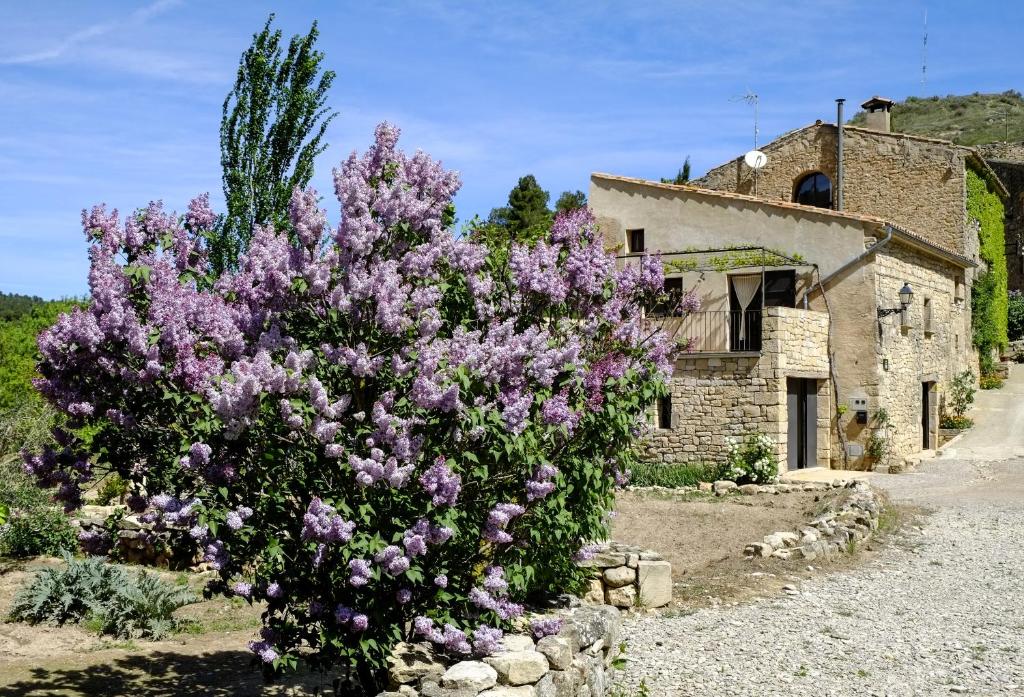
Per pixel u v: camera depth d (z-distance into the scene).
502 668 5.28
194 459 4.91
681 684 7.00
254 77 14.77
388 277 5.25
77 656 7.60
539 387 5.90
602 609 7.04
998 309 30.92
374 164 5.84
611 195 23.77
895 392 21.91
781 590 10.23
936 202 26.36
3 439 11.95
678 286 22.89
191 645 8.10
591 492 6.66
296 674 7.12
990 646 8.23
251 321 5.48
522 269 6.81
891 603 9.78
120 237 5.62
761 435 19.64
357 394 5.39
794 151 27.94
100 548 6.00
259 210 14.57
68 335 5.24
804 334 20.62
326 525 4.83
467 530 5.57
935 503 16.23
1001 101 79.25
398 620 5.48
